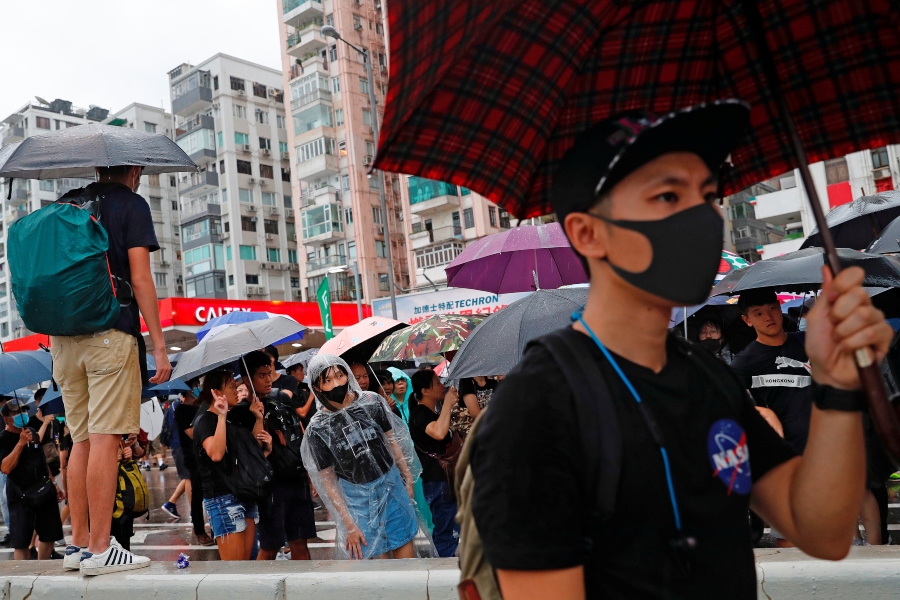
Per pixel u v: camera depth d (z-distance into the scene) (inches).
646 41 58.7
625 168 45.3
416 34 46.5
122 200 159.3
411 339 280.7
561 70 56.2
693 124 45.0
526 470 43.5
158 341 159.2
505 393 46.0
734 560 45.9
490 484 44.1
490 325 213.0
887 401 44.1
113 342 152.4
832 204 1047.0
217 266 2237.9
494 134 57.1
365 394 201.9
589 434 44.2
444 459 233.9
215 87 2300.7
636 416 45.2
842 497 47.0
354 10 2038.6
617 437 44.1
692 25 58.4
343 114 1980.8
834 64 57.9
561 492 43.6
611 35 58.1
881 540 187.0
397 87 47.3
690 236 44.5
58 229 146.1
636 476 44.0
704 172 47.3
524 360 47.9
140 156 163.2
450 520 231.9
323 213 1978.3
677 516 44.1
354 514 190.5
